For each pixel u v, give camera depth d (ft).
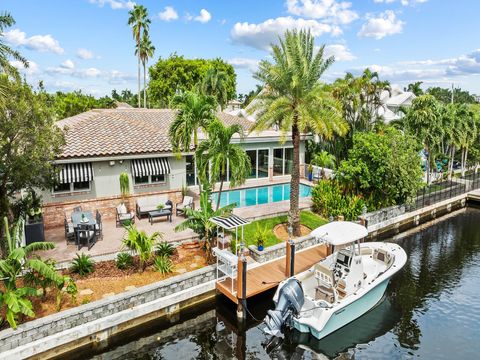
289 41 60.23
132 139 73.97
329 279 44.88
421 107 103.91
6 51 45.85
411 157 77.41
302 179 106.52
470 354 39.91
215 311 48.37
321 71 61.41
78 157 64.64
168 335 43.80
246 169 59.41
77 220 55.93
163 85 204.54
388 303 50.47
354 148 79.41
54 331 37.11
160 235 54.03
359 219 70.64
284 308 41.24
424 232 80.74
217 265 48.55
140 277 47.32
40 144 46.06
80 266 47.26
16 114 44.11
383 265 53.42
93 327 39.11
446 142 117.70
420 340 42.50
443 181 113.39
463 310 48.57
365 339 42.93
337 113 64.59
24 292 36.45
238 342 42.70
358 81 107.45
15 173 45.09
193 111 64.95
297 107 59.88
